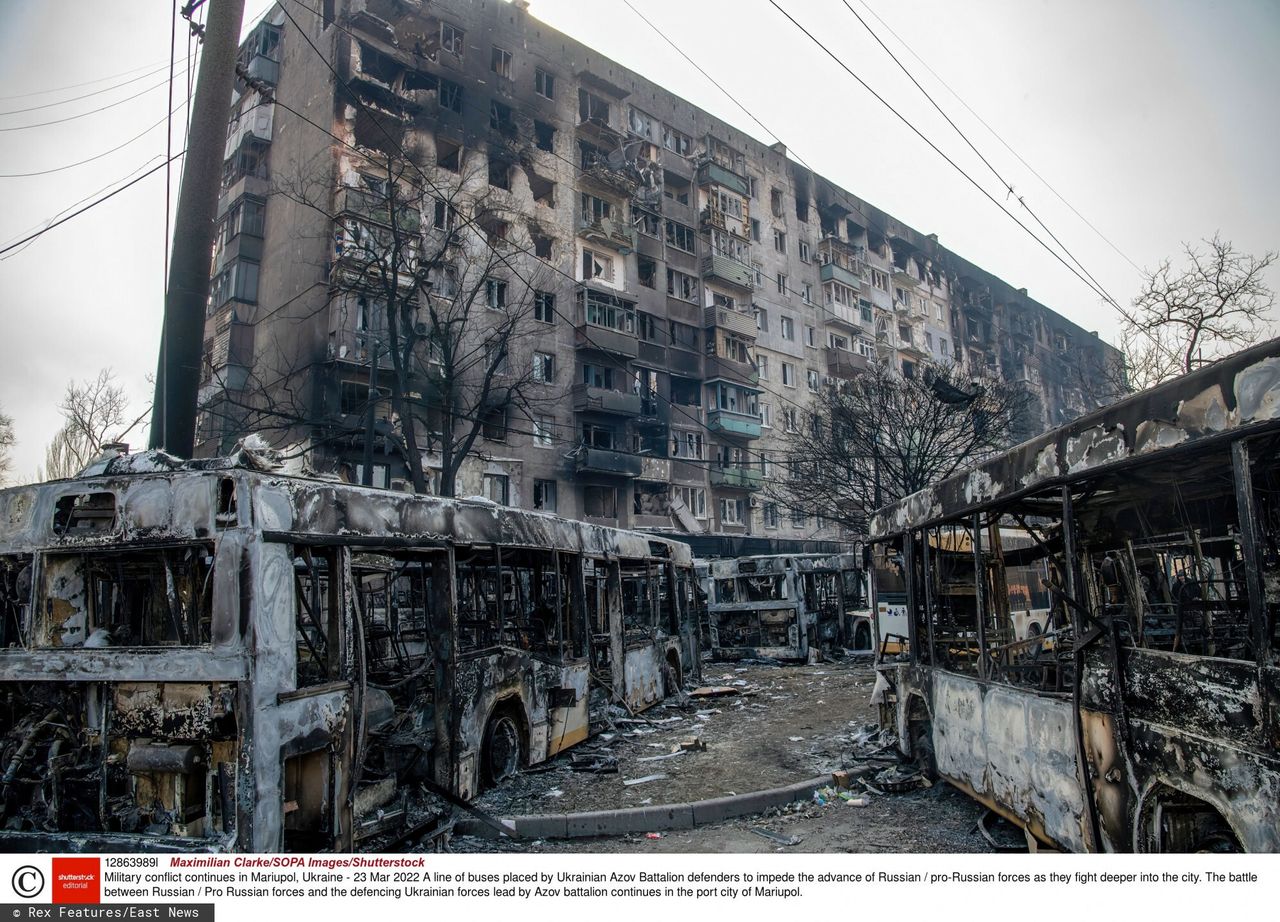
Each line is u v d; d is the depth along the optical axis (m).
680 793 7.54
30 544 5.30
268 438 24.42
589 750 9.75
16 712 5.16
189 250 8.25
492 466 27.03
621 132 35.94
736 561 20.77
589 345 30.45
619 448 31.81
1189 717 3.87
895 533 8.77
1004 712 5.84
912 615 8.18
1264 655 3.39
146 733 4.71
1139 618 4.82
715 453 36.62
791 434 33.84
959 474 6.73
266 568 4.80
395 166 25.34
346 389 23.70
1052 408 61.53
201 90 8.56
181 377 8.03
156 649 4.72
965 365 52.94
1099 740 4.60
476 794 7.21
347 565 5.61
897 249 53.00
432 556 7.12
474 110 29.27
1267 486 4.33
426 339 22.77
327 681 5.26
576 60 34.44
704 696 13.80
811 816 6.94
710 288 38.59
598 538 11.12
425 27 28.83
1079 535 6.45
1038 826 5.30
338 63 25.22
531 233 30.33
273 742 4.63
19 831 4.80
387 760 6.23
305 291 24.31
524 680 8.36
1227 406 3.57
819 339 45.06
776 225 44.19
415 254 23.84
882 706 9.49
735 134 42.78
